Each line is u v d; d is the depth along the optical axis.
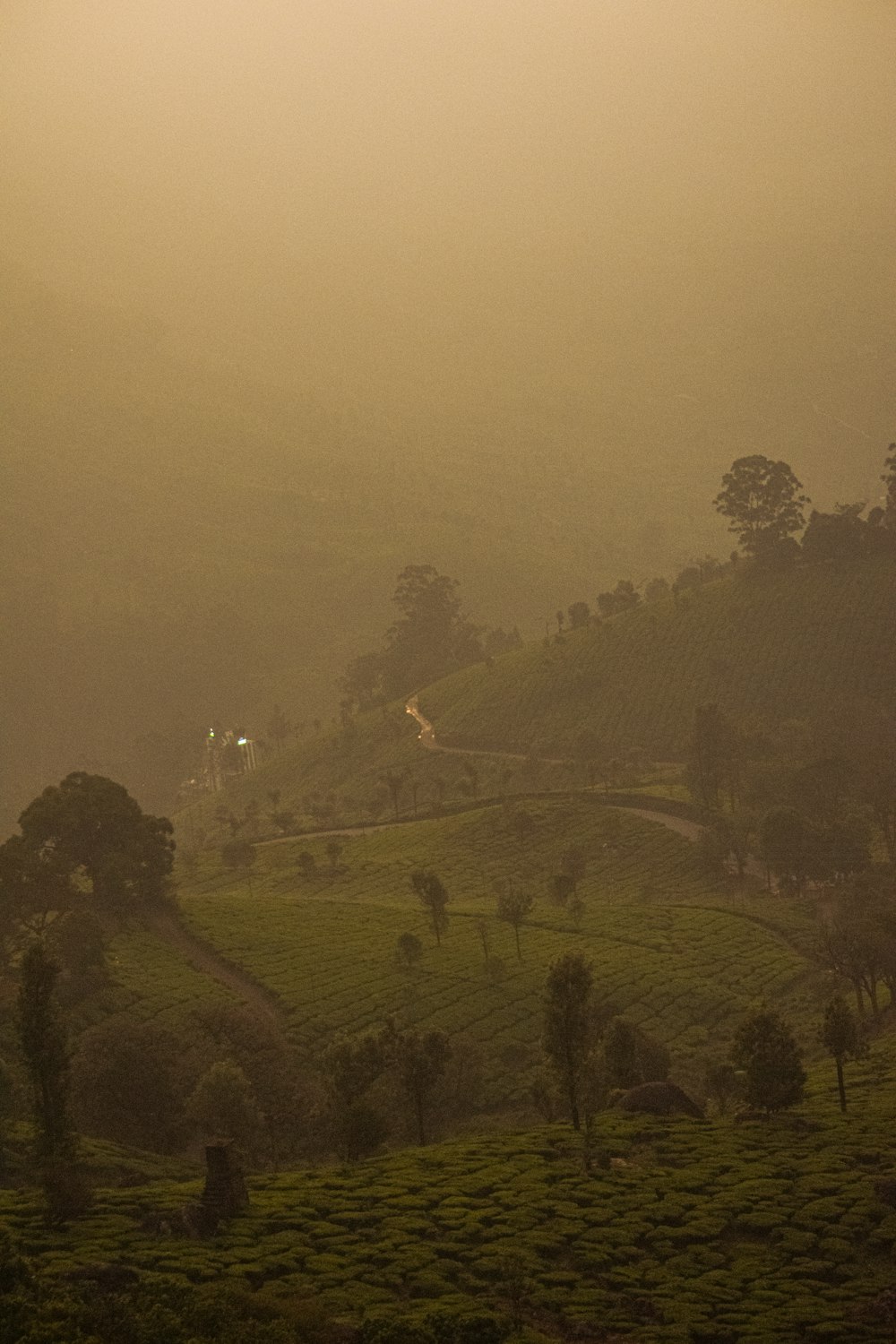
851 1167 87.56
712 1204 80.56
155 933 169.00
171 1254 69.75
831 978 154.88
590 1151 91.56
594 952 169.25
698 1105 109.69
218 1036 129.75
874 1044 128.62
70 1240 71.50
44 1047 77.56
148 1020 134.12
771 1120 99.50
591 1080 110.06
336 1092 101.38
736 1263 73.19
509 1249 74.00
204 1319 56.62
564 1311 66.06
